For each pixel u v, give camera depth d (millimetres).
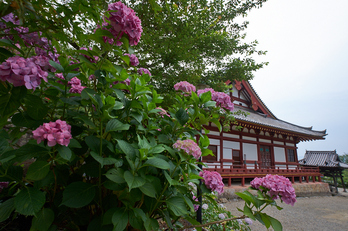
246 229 3982
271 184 1864
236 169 11070
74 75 1484
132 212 1245
